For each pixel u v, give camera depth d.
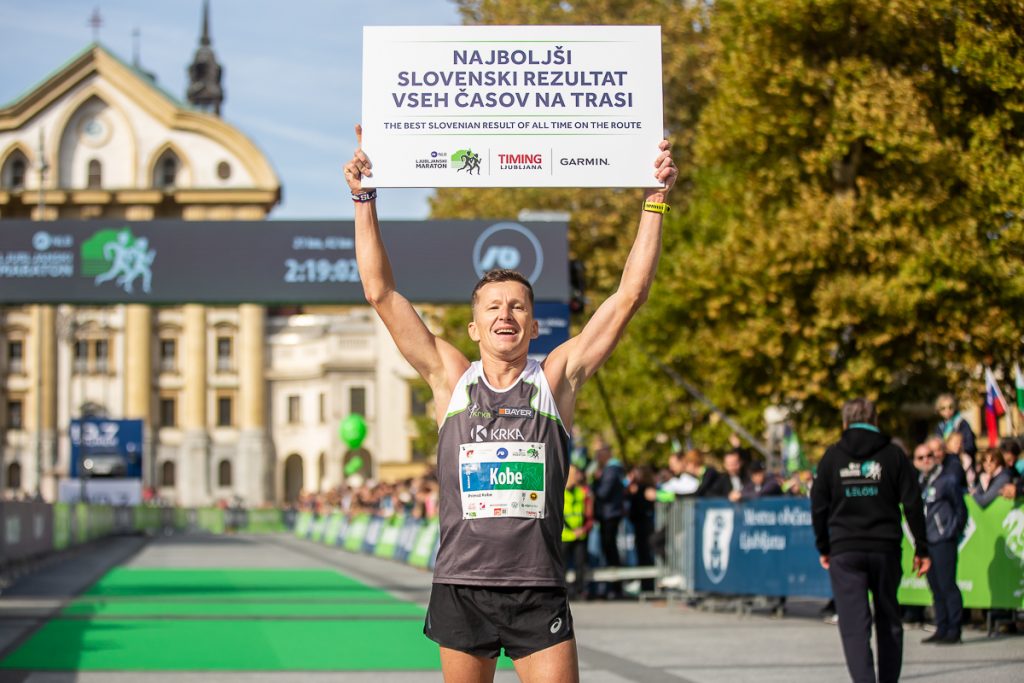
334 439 84.81
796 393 22.75
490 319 4.72
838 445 8.31
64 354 85.38
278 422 89.19
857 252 21.88
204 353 87.38
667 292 28.97
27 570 24.12
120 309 85.88
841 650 11.89
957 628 12.16
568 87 5.13
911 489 8.21
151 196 83.38
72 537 32.50
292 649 12.37
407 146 5.10
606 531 18.75
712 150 23.91
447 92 5.11
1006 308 20.92
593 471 19.84
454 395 4.75
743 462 16.83
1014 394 21.84
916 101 20.31
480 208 34.06
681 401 30.95
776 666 10.73
